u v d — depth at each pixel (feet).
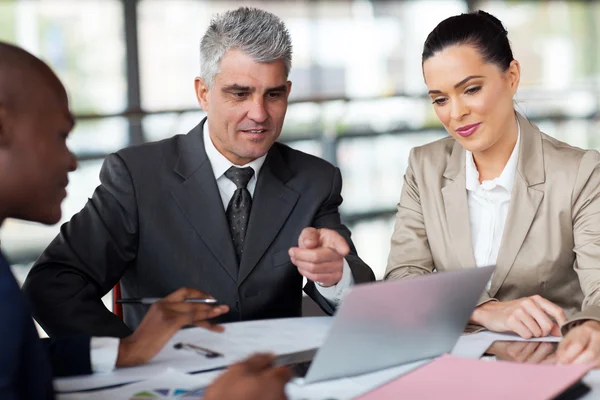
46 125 4.09
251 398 3.22
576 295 6.77
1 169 4.00
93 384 4.55
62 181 4.28
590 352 4.76
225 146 6.71
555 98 23.30
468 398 3.96
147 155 6.86
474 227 6.98
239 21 6.40
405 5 20.44
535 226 6.68
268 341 5.34
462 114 6.41
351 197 19.48
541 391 3.99
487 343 5.30
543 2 23.35
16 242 16.40
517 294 6.75
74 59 16.88
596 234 6.47
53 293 6.01
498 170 6.88
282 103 6.65
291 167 7.14
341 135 19.19
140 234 6.66
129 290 6.87
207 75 6.61
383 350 4.50
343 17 19.74
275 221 6.82
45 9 16.47
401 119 20.13
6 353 3.51
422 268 7.07
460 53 6.30
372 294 4.00
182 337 5.45
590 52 24.31
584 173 6.61
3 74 3.95
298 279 6.91
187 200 6.70
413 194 7.36
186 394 4.31
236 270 6.64
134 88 17.42
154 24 17.39
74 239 6.44
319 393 4.32
